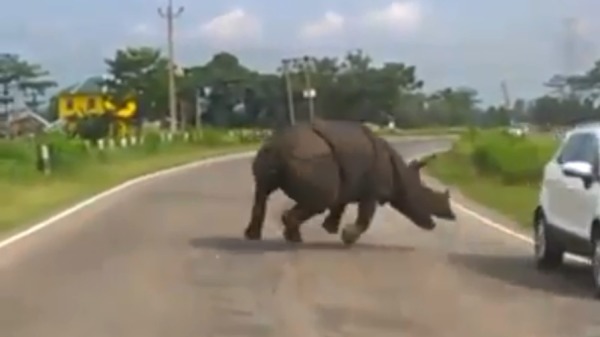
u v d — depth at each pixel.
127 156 60.81
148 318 12.63
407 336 11.57
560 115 95.44
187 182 42.97
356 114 130.25
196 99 114.00
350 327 12.07
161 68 114.06
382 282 15.63
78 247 20.12
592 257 14.69
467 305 13.62
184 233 22.75
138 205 30.73
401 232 23.19
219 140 93.81
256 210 21.11
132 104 80.94
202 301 13.86
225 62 125.44
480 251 19.66
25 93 118.25
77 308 13.34
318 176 20.03
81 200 32.91
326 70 129.12
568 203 15.72
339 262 17.89
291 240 20.69
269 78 124.75
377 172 20.34
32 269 17.00
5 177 39.75
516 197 33.38
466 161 54.69
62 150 48.22
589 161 15.48
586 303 13.82
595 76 92.94
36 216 27.19
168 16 84.25
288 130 20.53
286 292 14.65
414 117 143.25
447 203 21.25
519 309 13.34
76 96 80.19
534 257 18.59
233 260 18.09
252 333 11.73
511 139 55.03
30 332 11.80
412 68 142.62
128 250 19.58
